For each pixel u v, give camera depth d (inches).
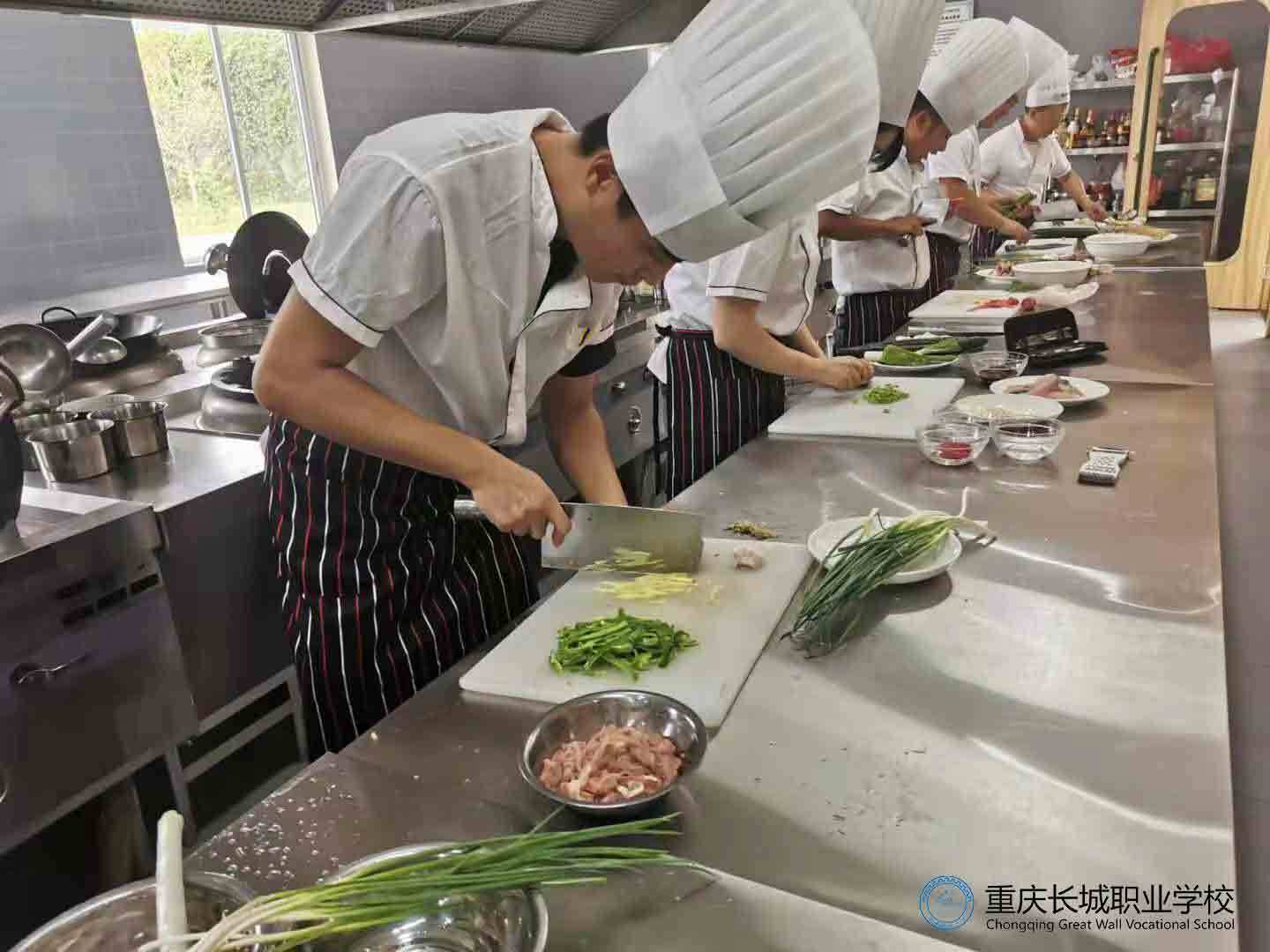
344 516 56.6
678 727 36.2
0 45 126.7
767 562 53.8
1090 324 110.0
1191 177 257.1
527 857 27.1
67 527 69.4
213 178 163.2
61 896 75.4
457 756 37.5
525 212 45.5
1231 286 256.8
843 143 42.6
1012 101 132.2
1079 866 29.5
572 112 208.4
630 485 145.9
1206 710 36.8
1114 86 249.9
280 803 34.3
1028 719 37.0
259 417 93.4
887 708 38.6
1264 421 170.1
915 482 65.0
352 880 26.3
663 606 48.9
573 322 55.6
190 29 154.3
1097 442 69.9
